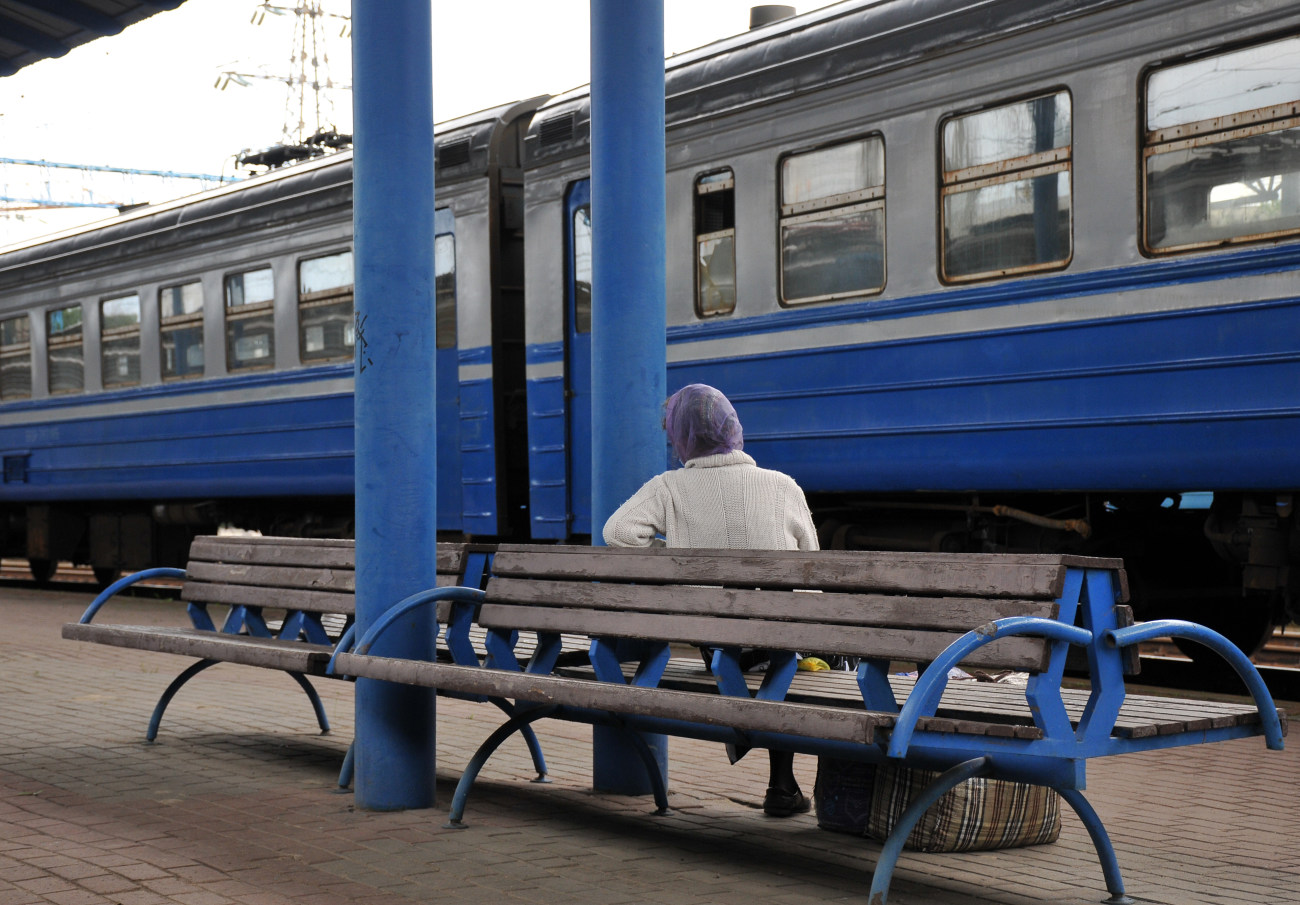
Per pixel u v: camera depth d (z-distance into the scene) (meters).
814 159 9.17
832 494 9.65
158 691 8.12
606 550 4.66
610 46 5.45
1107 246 7.66
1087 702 3.67
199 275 14.38
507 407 11.79
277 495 13.63
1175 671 9.66
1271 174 7.04
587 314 10.77
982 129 8.26
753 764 6.05
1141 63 7.54
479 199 11.70
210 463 14.30
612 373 5.46
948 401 8.38
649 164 5.46
